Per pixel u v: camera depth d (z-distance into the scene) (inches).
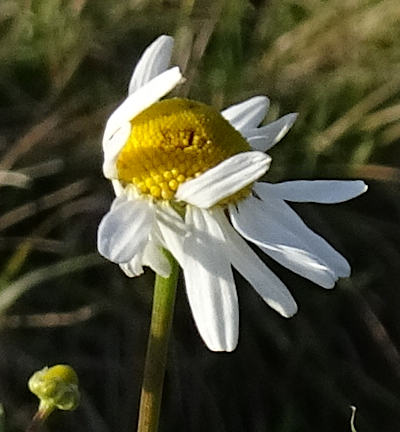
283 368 7.5
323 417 7.4
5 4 8.5
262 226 3.6
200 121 3.6
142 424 3.6
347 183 3.9
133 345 7.4
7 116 7.9
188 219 3.6
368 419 7.4
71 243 7.4
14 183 7.3
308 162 7.9
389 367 7.6
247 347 7.5
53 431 6.9
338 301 7.8
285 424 7.2
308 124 8.2
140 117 3.6
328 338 7.6
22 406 7.0
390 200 8.1
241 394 7.4
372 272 7.9
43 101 8.0
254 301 7.6
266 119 7.9
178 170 3.5
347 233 8.0
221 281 3.5
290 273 7.8
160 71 3.8
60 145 7.7
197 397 7.3
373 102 8.2
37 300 7.4
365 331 7.7
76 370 7.2
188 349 7.5
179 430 7.2
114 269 7.5
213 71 8.2
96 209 7.5
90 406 7.0
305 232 3.7
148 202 3.5
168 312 3.6
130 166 3.5
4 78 8.2
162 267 3.5
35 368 7.1
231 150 3.6
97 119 7.8
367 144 8.1
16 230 7.5
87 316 7.2
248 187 3.7
